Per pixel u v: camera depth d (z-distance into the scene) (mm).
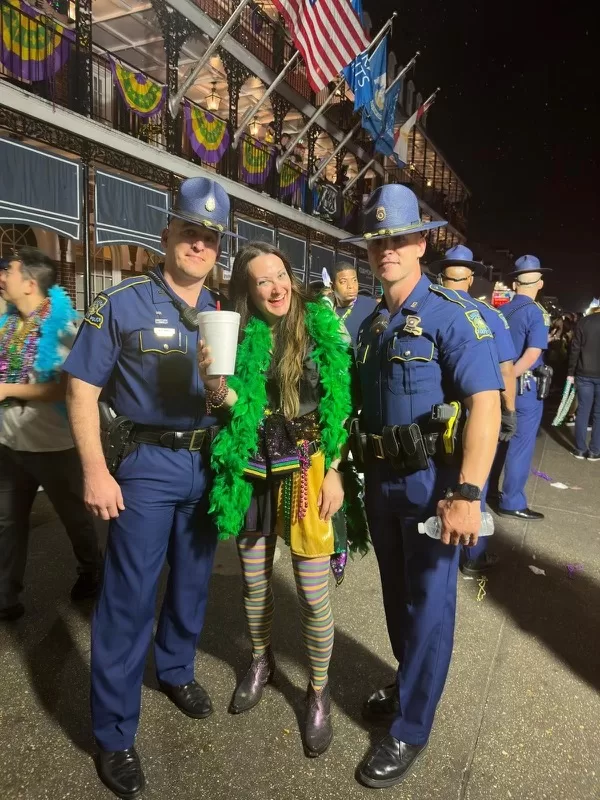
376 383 1912
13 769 1929
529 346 4238
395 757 1916
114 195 9258
